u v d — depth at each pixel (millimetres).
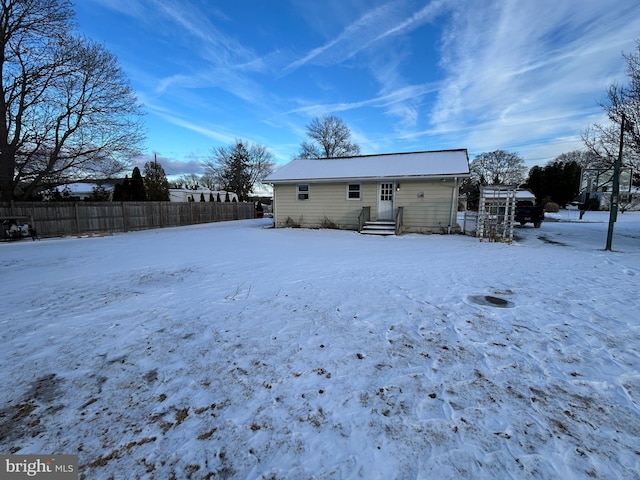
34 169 15117
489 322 3570
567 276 5703
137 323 3703
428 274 5914
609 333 3252
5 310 4203
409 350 2934
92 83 15555
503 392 2273
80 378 2557
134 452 1769
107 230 15828
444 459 1685
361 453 1743
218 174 45750
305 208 15703
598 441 1788
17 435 1907
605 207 30359
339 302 4328
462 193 35125
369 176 13656
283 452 1761
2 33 13039
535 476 1564
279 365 2709
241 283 5414
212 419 2041
